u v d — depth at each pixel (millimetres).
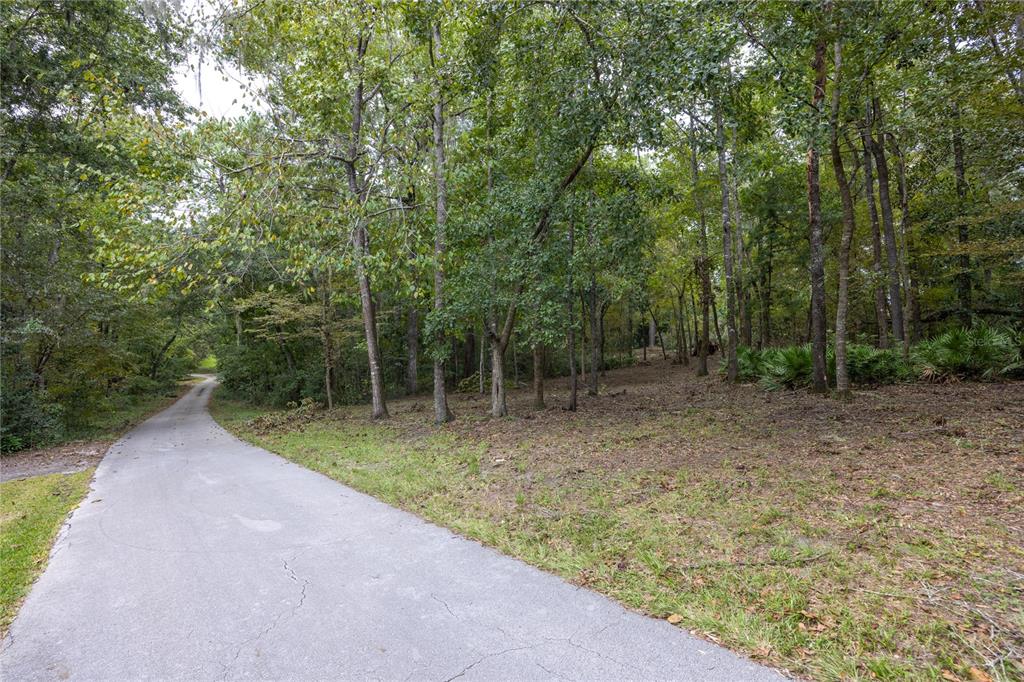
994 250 9719
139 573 4004
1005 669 2342
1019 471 4824
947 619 2764
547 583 3557
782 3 7621
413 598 3381
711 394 13000
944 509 4164
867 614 2869
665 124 11141
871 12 7652
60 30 11984
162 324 23797
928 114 9773
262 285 19766
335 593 3496
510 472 6750
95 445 12938
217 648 2857
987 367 10055
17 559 4453
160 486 7270
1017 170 10398
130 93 9055
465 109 11906
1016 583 3041
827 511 4352
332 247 9250
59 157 13039
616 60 8922
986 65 8312
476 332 19516
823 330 10719
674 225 19500
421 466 7605
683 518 4535
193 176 7387
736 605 3076
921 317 15469
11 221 12531
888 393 9906
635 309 26547
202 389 42250
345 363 21906
